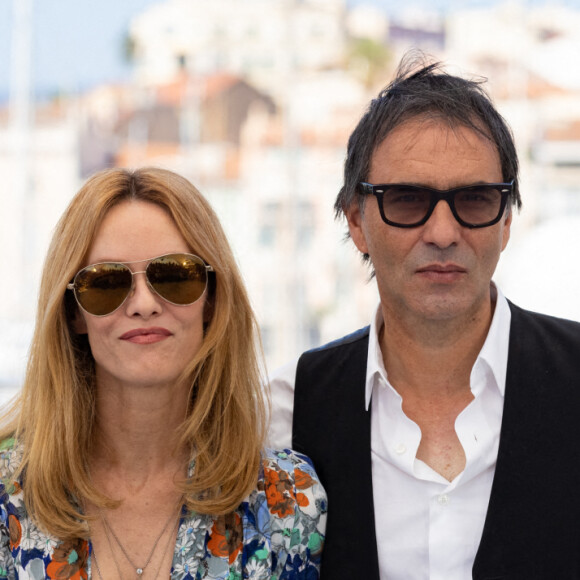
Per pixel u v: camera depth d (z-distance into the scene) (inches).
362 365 96.5
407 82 92.7
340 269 1346.0
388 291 90.8
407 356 92.7
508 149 91.4
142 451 89.0
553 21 1652.3
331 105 1601.9
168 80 1657.2
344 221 103.0
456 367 91.8
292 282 1344.7
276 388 100.7
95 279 83.7
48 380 87.4
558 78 1606.8
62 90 1619.1
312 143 1519.4
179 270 84.7
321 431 95.8
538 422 87.6
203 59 1670.8
